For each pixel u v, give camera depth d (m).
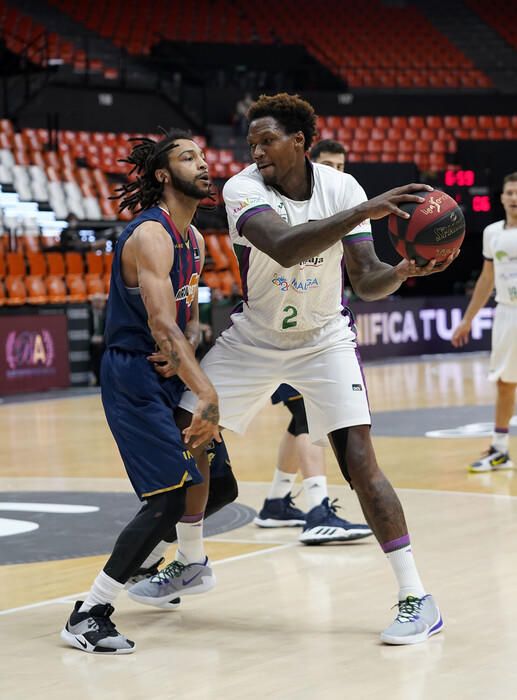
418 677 4.92
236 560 7.54
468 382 21.83
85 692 4.88
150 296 5.51
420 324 28.59
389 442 13.65
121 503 10.02
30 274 24.64
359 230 5.88
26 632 5.92
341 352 6.09
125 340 5.79
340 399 5.97
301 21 41.12
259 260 5.89
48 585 7.01
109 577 5.61
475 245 32.00
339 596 6.48
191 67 37.12
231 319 6.38
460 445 13.23
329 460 12.22
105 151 31.86
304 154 5.99
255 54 36.94
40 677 5.12
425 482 10.58
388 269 5.63
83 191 29.30
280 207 5.90
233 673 5.10
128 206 6.02
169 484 5.59
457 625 5.76
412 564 5.73
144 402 5.70
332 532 7.93
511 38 41.97
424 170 33.56
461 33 42.03
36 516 9.43
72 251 25.91
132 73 35.94
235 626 5.93
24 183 28.44
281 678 4.99
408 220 5.28
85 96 32.69
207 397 5.38
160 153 5.79
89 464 12.60
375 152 35.31
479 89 39.25
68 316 22.75
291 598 6.48
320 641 5.59
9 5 37.00
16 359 21.67
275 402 8.27
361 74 38.97
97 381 23.03
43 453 13.61
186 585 6.30
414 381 22.30
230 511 9.42
